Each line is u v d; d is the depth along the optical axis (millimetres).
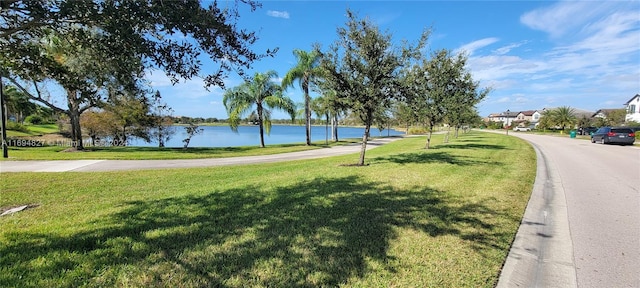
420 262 3387
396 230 4305
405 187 7031
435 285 2949
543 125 71438
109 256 3432
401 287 2902
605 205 6059
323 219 4746
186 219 4766
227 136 53406
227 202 5781
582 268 3434
